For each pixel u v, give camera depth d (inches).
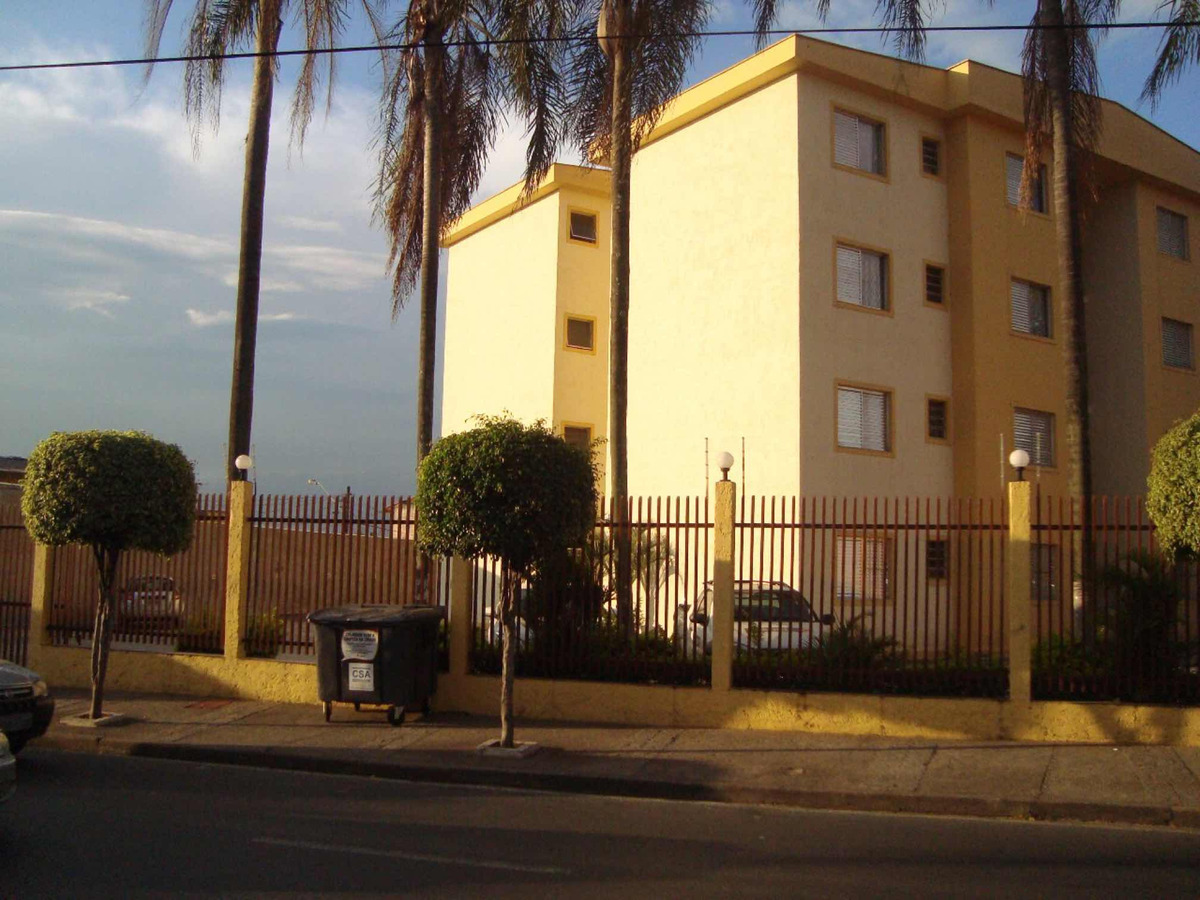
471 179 685.9
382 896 241.8
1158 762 391.2
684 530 490.9
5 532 586.6
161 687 542.9
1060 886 261.4
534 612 496.1
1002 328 895.7
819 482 805.2
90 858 271.6
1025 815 347.6
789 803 367.2
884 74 855.1
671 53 553.9
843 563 467.2
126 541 471.5
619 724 473.4
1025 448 912.3
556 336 1040.8
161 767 415.8
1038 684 439.8
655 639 489.4
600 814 342.6
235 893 242.2
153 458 474.6
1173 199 1022.4
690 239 896.3
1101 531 443.8
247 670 527.2
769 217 834.8
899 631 607.8
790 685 465.7
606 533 498.6
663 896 245.9
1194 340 1021.8
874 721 445.4
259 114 610.9
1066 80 546.0
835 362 823.1
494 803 358.0
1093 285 1009.5
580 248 1061.8
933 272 896.9
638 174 948.6
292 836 299.9
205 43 580.1
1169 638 431.2
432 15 631.2
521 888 250.7
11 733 369.1
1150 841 313.7
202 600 549.0
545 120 574.2
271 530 537.0
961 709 436.8
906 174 879.7
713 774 389.7
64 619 571.2
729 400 853.2
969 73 877.2
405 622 465.1
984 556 456.1
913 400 864.3
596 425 1056.8
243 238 606.2
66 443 462.6
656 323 920.3
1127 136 957.2
